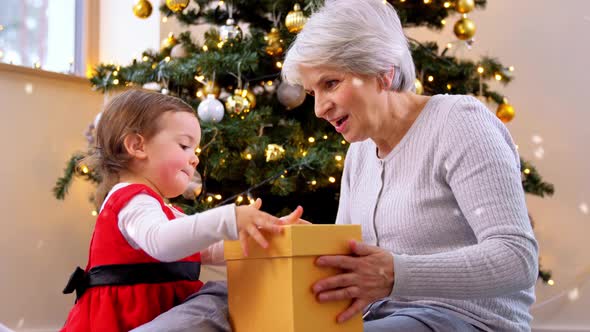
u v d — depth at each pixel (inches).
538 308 129.1
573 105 131.7
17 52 123.2
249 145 99.6
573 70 132.1
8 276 110.3
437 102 55.0
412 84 55.5
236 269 45.8
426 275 43.9
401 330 46.8
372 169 58.6
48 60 128.0
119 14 133.9
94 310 50.1
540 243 131.1
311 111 110.3
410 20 113.0
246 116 100.6
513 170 49.4
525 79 135.2
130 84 110.4
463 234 52.1
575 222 129.6
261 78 109.8
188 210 97.1
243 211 42.5
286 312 40.7
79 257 120.4
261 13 112.5
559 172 131.5
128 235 50.2
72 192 119.9
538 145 133.3
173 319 45.0
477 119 52.2
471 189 49.2
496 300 51.3
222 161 98.0
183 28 132.7
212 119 97.1
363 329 44.5
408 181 54.4
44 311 114.7
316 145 105.4
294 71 53.2
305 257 41.1
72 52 132.2
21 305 111.7
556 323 128.3
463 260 45.0
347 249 43.2
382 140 57.2
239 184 109.0
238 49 103.2
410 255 48.4
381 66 51.9
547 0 134.7
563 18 133.6
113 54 134.1
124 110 55.3
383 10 54.0
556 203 131.2
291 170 103.3
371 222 55.9
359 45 51.1
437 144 52.9
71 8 132.3
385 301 54.4
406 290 43.7
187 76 103.1
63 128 119.2
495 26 138.2
